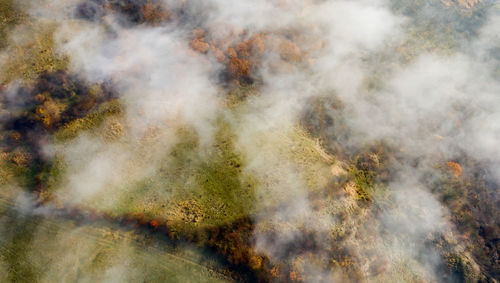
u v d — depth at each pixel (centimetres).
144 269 3759
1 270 3578
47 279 3594
